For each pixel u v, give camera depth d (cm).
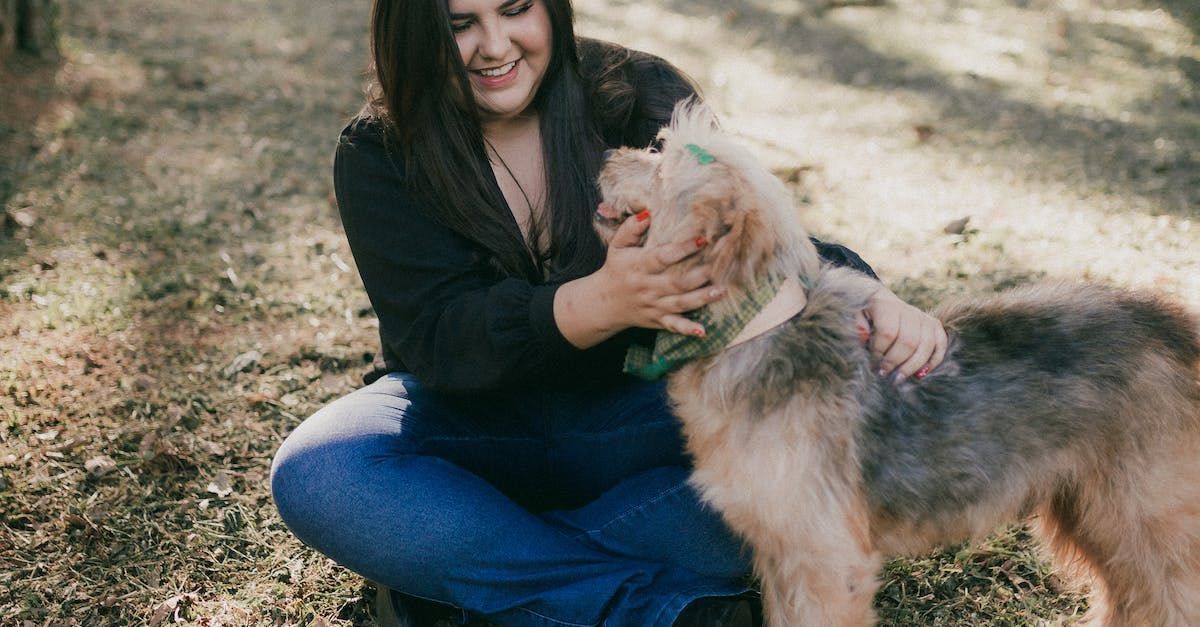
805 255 241
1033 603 287
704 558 262
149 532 317
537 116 290
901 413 244
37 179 561
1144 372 248
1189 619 254
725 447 241
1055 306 259
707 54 844
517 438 278
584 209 273
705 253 216
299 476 255
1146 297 264
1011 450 245
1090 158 589
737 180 219
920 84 752
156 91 712
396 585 255
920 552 259
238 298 452
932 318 252
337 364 406
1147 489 250
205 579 300
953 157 602
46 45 738
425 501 246
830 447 237
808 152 614
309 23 920
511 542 244
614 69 295
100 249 488
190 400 379
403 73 258
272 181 577
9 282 456
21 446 352
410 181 268
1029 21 921
